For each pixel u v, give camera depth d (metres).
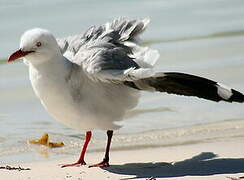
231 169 12.60
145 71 11.94
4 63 20.62
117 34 13.44
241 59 20.28
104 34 13.34
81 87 12.88
